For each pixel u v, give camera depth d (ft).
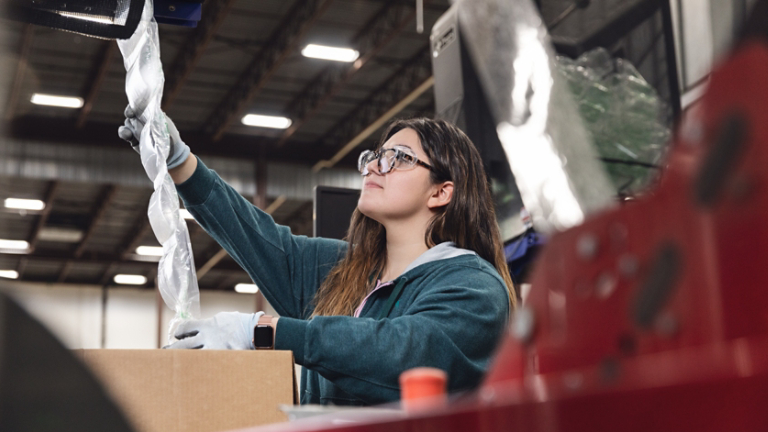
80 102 34.55
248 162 39.58
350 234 5.40
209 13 30.25
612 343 0.96
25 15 4.52
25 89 33.14
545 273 1.08
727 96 0.84
